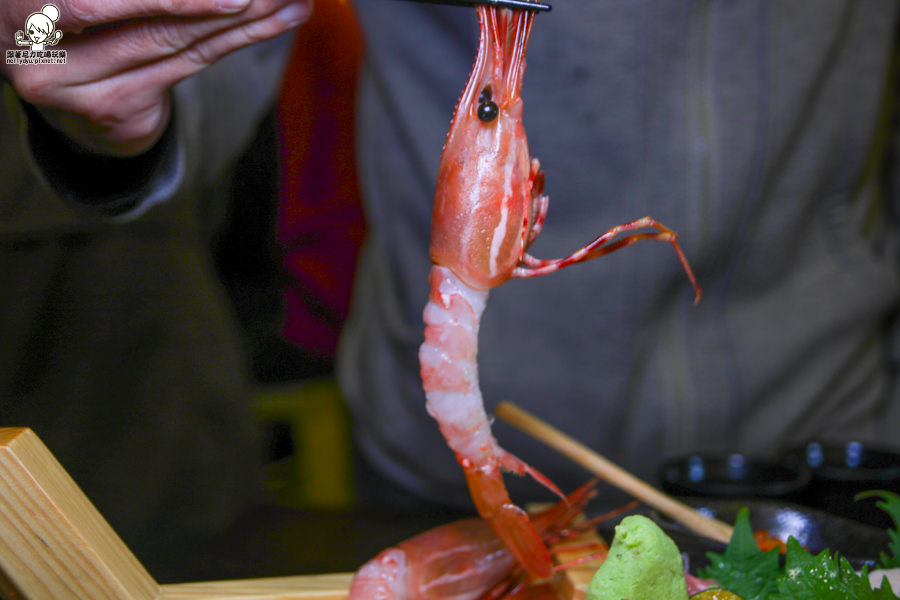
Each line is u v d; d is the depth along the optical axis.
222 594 0.41
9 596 0.37
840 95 0.60
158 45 0.41
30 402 0.65
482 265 0.39
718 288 0.61
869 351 0.65
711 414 0.61
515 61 0.39
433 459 0.63
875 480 0.48
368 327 0.67
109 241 0.65
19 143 0.46
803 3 0.58
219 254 0.85
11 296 0.62
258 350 0.90
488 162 0.39
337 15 0.88
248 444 0.78
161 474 0.69
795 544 0.38
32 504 0.37
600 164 0.59
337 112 0.93
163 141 0.47
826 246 0.63
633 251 0.59
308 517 0.56
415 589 0.42
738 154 0.58
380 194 0.63
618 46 0.57
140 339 0.68
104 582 0.38
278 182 0.77
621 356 0.60
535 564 0.40
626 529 0.36
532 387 0.60
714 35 0.58
